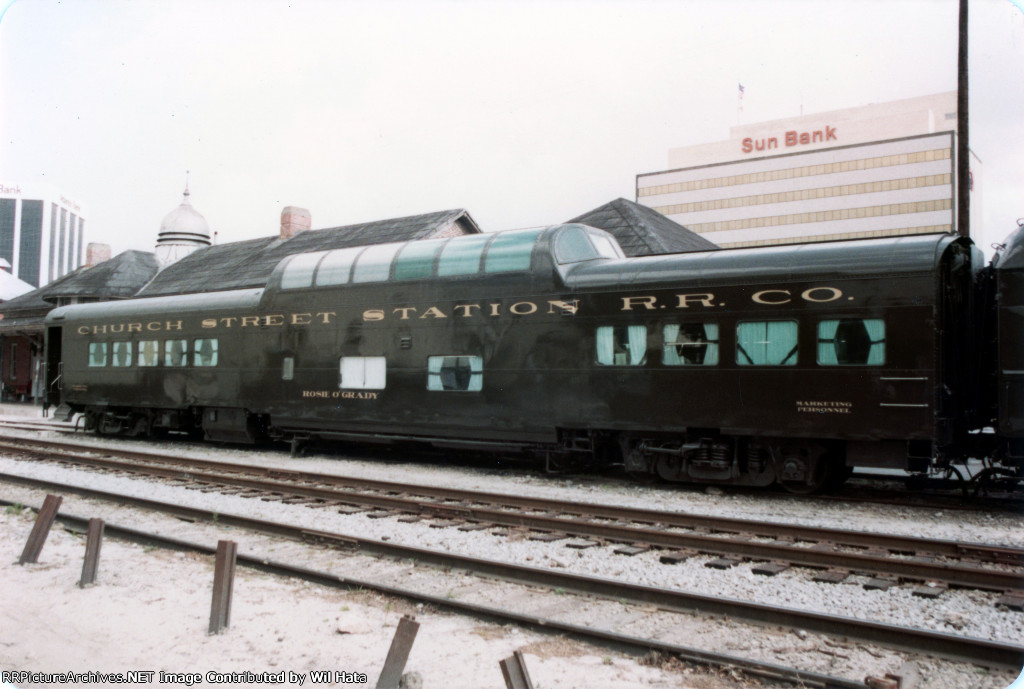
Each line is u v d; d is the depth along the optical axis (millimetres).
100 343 19031
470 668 4562
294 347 15008
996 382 9859
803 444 10242
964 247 10094
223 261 33812
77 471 13156
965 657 4547
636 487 11383
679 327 10930
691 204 67750
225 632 5238
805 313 10016
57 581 6512
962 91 13984
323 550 7469
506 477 12461
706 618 5367
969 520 8914
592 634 4898
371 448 16641
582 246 12695
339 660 4738
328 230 31672
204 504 10047
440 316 13172
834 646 4828
